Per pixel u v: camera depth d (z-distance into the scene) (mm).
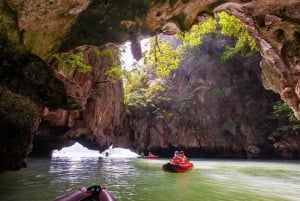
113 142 38875
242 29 19719
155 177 14461
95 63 24953
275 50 12695
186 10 10398
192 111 39188
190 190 10414
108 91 29969
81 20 9508
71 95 13328
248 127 37656
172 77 41969
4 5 7988
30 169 16328
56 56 12523
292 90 14398
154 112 40438
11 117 9172
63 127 25859
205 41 38969
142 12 9883
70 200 5824
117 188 10477
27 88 10414
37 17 8469
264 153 37531
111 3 9344
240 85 38469
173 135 40125
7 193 8500
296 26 10938
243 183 12508
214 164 25250
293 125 33969
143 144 41281
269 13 10688
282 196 9469
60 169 17609
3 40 8383
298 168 20859
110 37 10281
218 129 38438
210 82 38844
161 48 18312
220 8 10914
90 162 27359
